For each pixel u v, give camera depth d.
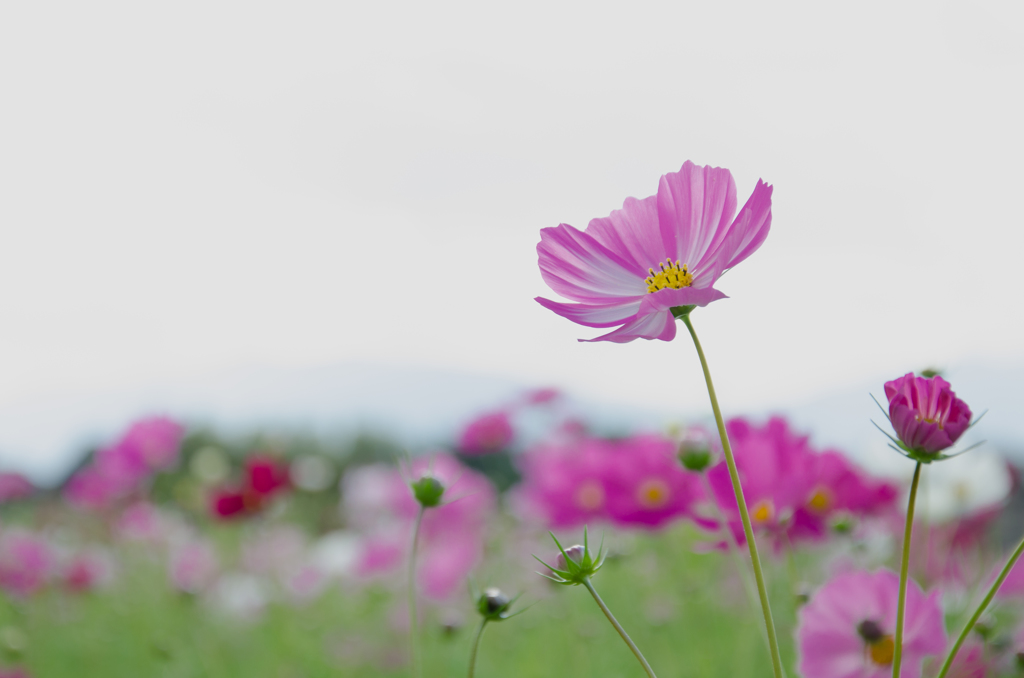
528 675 0.98
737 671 0.90
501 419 1.51
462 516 1.34
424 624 1.23
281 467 1.35
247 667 1.29
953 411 0.61
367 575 1.38
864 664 0.70
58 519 2.05
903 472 0.89
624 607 1.15
